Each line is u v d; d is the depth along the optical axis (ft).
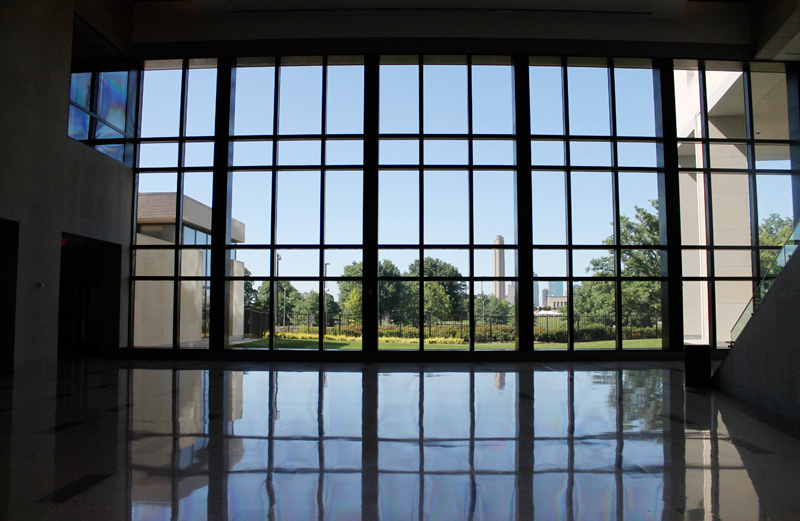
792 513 12.05
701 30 48.62
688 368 31.60
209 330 47.24
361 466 15.34
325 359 45.62
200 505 12.35
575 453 16.84
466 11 47.91
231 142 49.11
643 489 13.62
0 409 23.77
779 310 24.26
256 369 39.27
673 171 48.06
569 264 47.73
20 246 35.99
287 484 13.80
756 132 53.88
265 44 48.34
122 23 47.75
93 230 43.93
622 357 46.19
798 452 17.24
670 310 47.09
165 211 49.44
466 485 13.80
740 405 25.67
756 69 50.31
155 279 48.47
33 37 37.22
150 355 47.26
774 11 45.34
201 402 25.48
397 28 47.93
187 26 48.91
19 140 35.83
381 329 46.85
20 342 36.17
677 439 18.84
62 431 19.60
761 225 49.03
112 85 48.57
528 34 48.01
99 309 49.93
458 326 46.96
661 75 48.60
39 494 13.05
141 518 11.60
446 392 28.55
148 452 16.78
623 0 45.19
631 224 48.62
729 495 13.21
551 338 47.16
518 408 24.09
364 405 24.68
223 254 47.62
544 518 11.73
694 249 48.14
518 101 48.26
